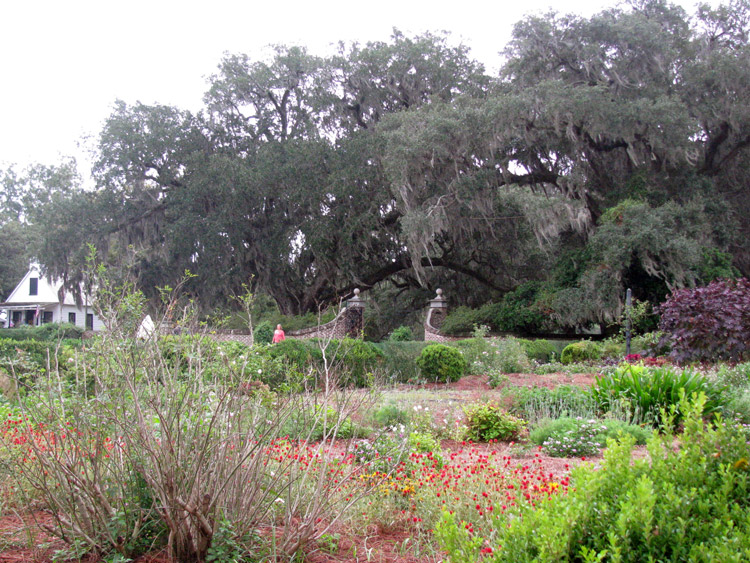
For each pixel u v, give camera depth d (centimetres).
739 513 246
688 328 1263
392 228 3055
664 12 2855
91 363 406
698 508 252
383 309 3628
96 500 328
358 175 2806
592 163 2842
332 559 353
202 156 3119
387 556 359
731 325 1202
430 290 3469
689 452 281
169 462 313
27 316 4547
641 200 2506
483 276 3319
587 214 2519
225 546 320
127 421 332
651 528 242
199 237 2953
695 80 2645
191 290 3056
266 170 2920
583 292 2389
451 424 826
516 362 1716
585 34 2648
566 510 248
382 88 3133
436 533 283
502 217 2836
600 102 2378
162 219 3222
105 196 3103
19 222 4981
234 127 3419
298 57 3238
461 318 2603
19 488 379
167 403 338
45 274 3366
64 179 4394
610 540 231
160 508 318
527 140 2612
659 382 838
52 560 326
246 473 342
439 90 3069
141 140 3138
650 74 2688
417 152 2461
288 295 3288
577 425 748
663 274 2305
